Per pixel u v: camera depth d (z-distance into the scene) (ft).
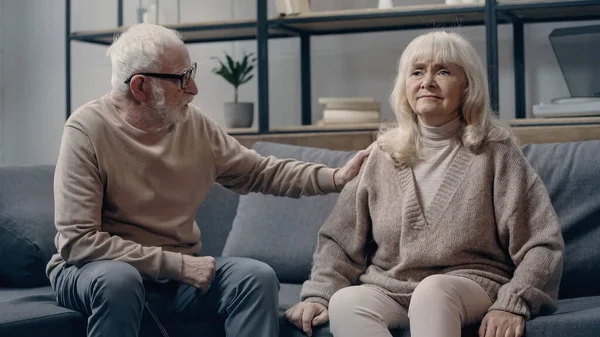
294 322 6.00
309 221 7.67
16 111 13.39
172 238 6.50
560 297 6.79
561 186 6.97
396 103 6.56
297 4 10.00
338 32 11.05
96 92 12.87
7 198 7.77
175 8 12.29
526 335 5.39
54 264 6.41
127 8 12.57
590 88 9.43
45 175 8.25
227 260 6.27
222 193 8.44
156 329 6.37
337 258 6.46
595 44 9.34
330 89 11.35
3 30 13.41
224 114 11.46
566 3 8.87
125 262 5.89
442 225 6.06
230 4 12.01
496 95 9.04
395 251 6.26
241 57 11.86
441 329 5.29
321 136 9.49
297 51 11.52
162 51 6.25
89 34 10.96
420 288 5.49
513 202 5.98
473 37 10.57
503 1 9.13
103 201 6.33
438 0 10.80
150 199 6.35
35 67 13.28
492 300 5.78
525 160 6.20
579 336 5.29
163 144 6.45
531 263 5.72
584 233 6.81
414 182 6.29
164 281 6.44
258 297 5.91
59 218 6.03
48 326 5.87
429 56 6.27
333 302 5.84
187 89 6.37
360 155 6.72
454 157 6.26
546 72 10.30
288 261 7.59
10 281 7.64
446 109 6.23
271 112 11.68
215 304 6.15
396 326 5.95
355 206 6.56
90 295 5.67
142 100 6.28
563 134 8.51
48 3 13.16
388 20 10.15
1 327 5.58
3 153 13.41
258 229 7.83
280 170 6.91
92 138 6.19
